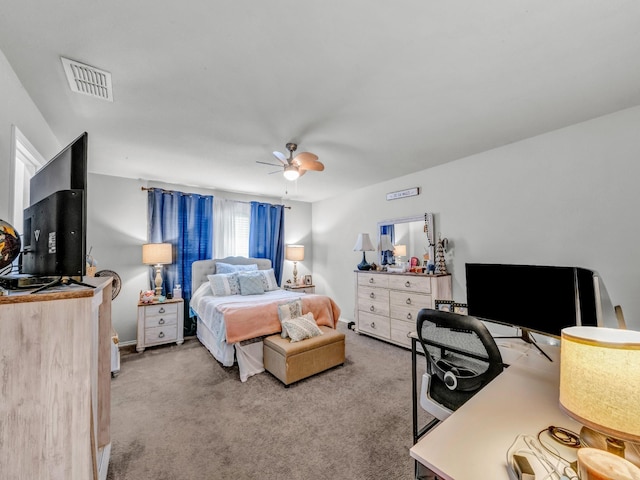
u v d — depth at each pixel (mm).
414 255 3805
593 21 1316
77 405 884
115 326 3721
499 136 2643
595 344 703
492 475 682
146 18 1272
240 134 2521
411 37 1410
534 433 844
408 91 1886
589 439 783
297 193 5082
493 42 1450
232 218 4832
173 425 1998
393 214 4137
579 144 2387
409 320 3516
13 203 1544
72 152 1042
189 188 4441
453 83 1805
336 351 2953
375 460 1651
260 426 1982
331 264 5363
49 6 1195
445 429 868
